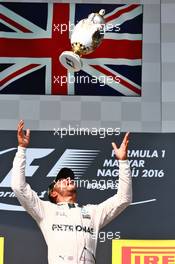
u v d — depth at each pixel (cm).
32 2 1753
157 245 1664
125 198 1325
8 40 1739
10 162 1695
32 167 1691
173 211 1675
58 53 1742
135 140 1705
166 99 1741
